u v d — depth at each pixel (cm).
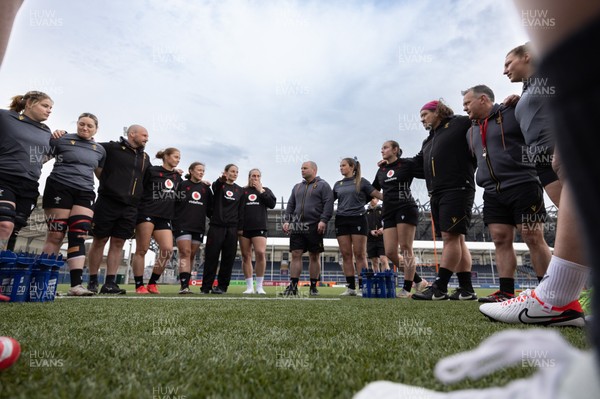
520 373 86
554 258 173
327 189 641
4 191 361
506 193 329
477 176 360
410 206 541
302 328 176
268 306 328
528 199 317
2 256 327
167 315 232
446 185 397
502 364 41
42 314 225
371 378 84
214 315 237
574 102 27
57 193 430
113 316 220
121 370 87
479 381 81
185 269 661
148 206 618
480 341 139
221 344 128
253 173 716
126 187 529
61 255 379
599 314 28
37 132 395
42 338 132
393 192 548
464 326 186
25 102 394
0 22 67
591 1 24
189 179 692
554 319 176
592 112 25
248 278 720
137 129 542
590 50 25
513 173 324
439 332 164
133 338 138
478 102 343
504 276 335
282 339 142
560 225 169
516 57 294
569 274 167
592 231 27
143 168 556
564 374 36
